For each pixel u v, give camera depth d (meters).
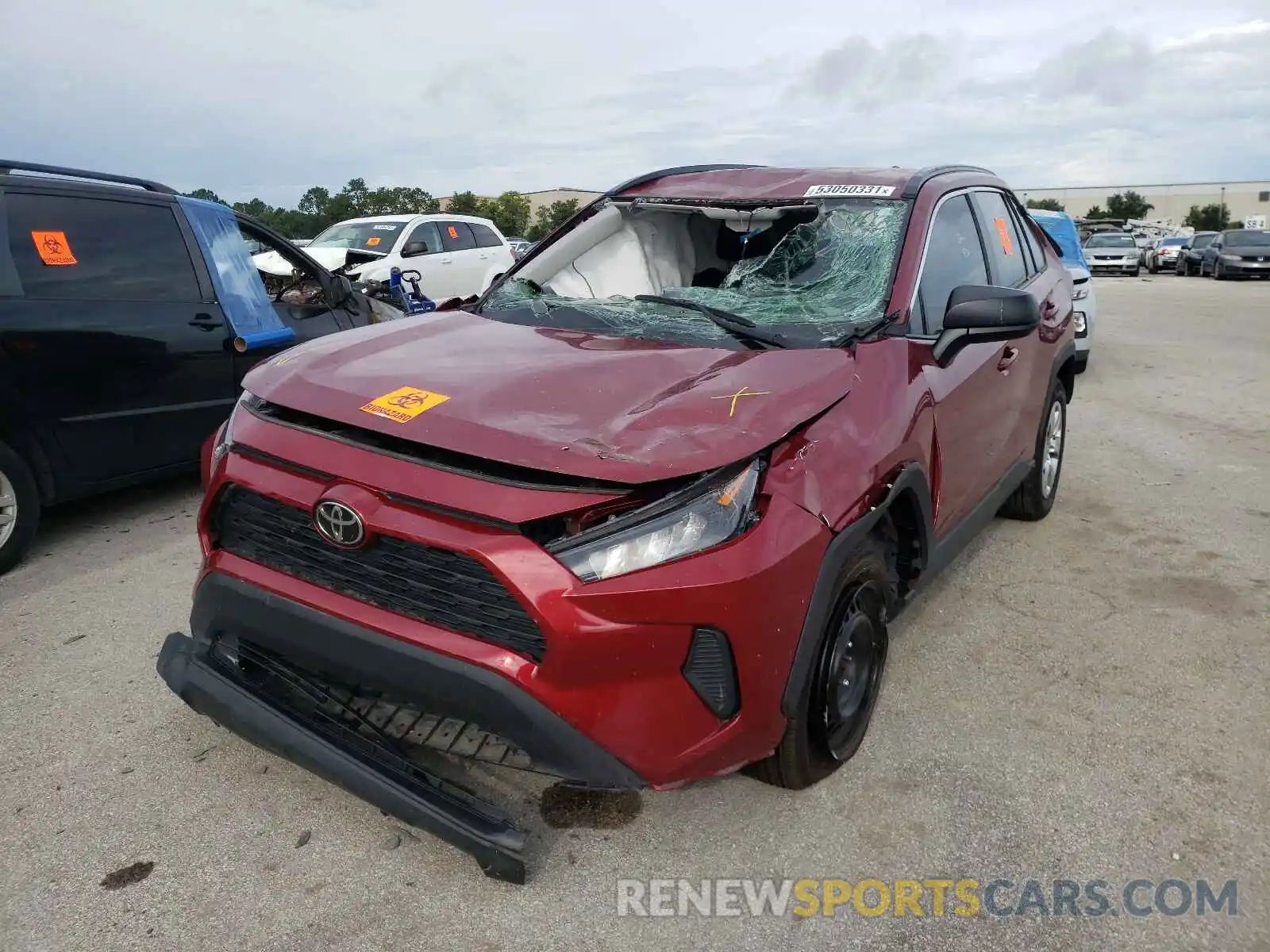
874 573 2.78
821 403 2.56
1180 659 3.67
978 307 3.12
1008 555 4.70
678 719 2.22
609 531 2.13
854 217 3.49
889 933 2.30
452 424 2.30
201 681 2.55
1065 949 2.27
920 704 3.31
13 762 2.86
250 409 2.66
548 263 3.83
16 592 4.11
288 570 2.44
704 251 3.93
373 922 2.28
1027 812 2.75
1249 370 10.22
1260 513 5.38
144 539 4.77
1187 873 2.52
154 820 2.62
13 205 4.33
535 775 2.80
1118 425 7.56
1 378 4.12
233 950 2.19
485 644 2.16
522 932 2.26
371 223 13.30
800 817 2.69
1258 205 96.38
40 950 2.18
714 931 2.29
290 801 2.71
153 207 4.95
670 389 2.53
